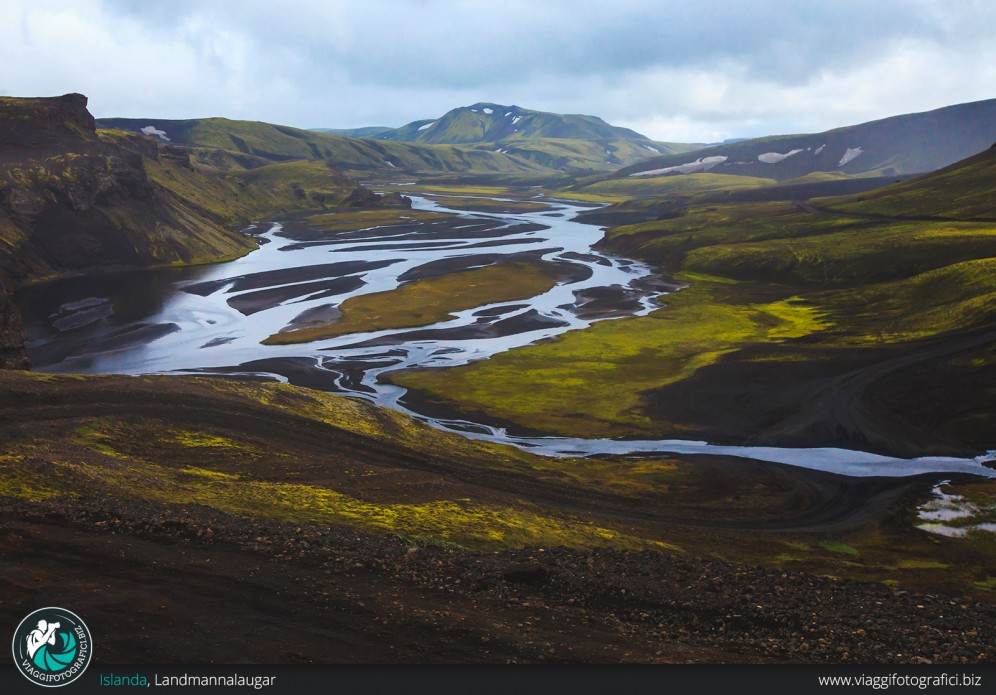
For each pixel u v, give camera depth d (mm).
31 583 19594
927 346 93188
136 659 16703
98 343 102812
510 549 33719
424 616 20203
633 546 39969
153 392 57656
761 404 77875
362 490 41750
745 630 21875
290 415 58531
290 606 20109
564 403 78375
